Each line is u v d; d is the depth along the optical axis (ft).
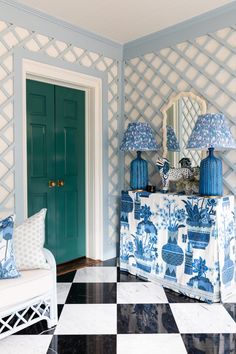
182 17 9.07
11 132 8.34
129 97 11.19
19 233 6.65
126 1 8.07
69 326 6.55
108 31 10.02
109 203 11.27
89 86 10.46
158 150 9.87
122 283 8.87
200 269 7.72
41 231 6.84
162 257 8.64
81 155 10.99
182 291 8.10
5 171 8.23
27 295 5.97
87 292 8.25
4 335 5.78
